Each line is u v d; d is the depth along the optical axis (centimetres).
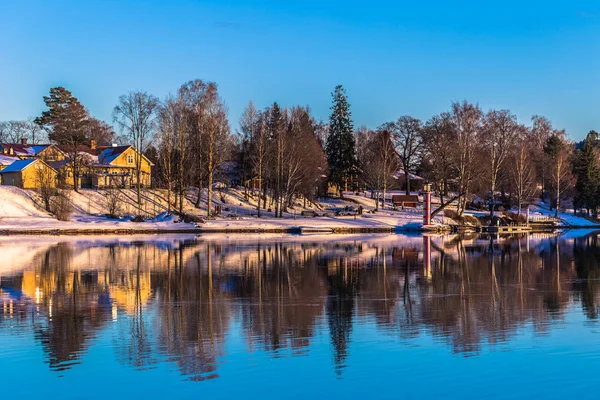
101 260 4012
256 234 7012
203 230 7025
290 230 7325
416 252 4819
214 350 1812
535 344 1884
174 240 5878
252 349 1825
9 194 7644
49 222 6912
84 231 6600
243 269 3603
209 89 7981
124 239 5962
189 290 2833
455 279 3238
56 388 1524
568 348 1842
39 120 13738
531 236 7506
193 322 2158
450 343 1891
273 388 1524
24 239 5850
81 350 1816
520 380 1581
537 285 3038
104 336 1967
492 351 1812
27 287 2905
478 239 6725
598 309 2402
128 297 2647
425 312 2342
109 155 10638
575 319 2220
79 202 8012
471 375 1614
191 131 8106
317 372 1630
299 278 3234
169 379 1577
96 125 14462
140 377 1594
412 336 1975
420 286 2989
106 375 1605
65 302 2523
